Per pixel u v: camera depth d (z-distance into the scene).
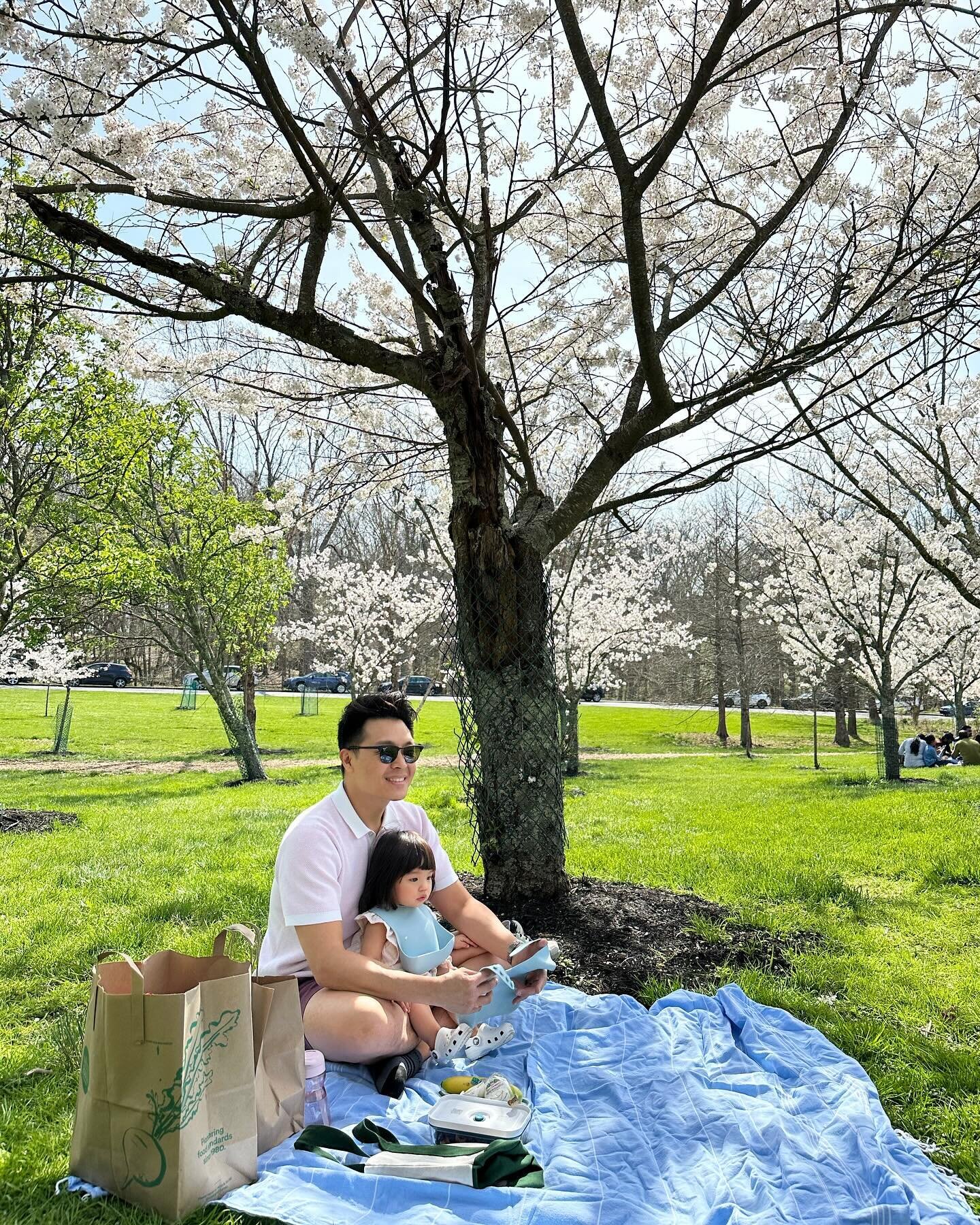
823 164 4.76
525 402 6.69
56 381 10.26
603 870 7.24
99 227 4.70
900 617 15.26
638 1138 2.58
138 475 13.16
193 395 6.54
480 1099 2.68
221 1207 2.23
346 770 3.26
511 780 5.10
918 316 4.87
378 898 3.19
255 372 6.17
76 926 5.54
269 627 18.19
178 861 7.68
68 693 23.36
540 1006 3.57
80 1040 3.66
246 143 5.15
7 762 21.17
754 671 29.78
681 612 34.03
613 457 5.22
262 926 5.40
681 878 6.88
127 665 48.16
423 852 3.21
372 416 7.39
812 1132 2.62
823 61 5.03
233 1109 2.35
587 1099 2.88
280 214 4.10
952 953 5.02
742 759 24.67
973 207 4.88
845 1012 4.09
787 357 4.98
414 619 21.48
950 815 9.55
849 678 28.31
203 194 5.22
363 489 7.69
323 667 22.89
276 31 3.36
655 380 4.80
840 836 8.67
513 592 5.05
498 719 5.09
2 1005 4.25
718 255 6.12
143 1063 2.23
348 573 21.55
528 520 5.17
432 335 5.89
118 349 6.03
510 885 5.11
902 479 11.02
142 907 5.94
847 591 16.20
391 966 3.21
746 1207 2.25
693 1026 3.42
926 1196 2.39
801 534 15.82
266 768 20.17
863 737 33.84
